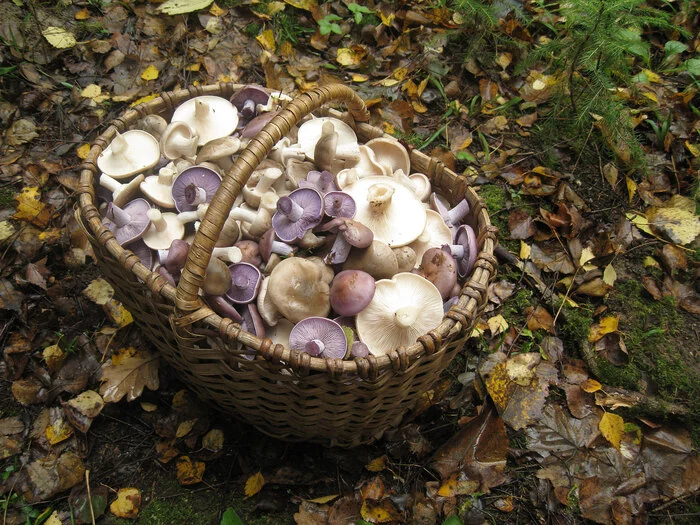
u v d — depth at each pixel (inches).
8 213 34.2
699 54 44.8
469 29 44.8
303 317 26.1
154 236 27.9
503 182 38.8
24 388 29.6
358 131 32.2
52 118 37.9
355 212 28.7
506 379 31.1
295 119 24.8
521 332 33.6
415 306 26.4
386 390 24.9
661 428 31.0
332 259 27.6
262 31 43.0
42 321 31.5
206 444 29.1
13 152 36.2
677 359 33.2
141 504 27.9
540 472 29.4
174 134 30.2
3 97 37.6
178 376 30.0
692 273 36.0
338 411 25.3
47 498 27.5
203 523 27.5
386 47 44.3
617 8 36.3
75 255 33.1
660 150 40.8
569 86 40.0
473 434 29.8
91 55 40.4
